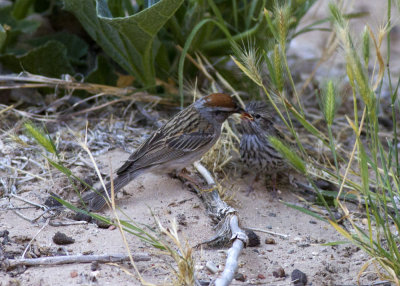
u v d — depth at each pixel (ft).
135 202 31.50
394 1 26.32
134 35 36.29
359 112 45.34
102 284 24.20
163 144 32.24
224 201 32.09
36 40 44.04
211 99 33.30
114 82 42.45
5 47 41.09
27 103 40.78
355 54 22.38
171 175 34.40
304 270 26.73
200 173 34.32
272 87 36.17
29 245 26.76
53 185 31.96
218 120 33.78
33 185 32.07
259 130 33.37
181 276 22.76
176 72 42.19
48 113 39.91
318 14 63.36
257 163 34.19
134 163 31.58
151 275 25.13
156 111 41.14
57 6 46.21
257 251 28.35
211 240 27.81
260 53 39.11
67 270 25.05
